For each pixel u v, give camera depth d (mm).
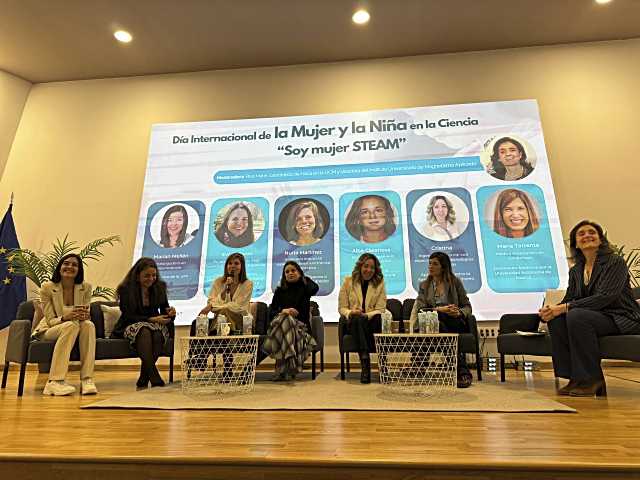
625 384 2818
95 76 5363
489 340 4012
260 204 4648
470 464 1206
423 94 4938
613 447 1345
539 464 1196
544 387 2682
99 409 2100
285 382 3020
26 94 5359
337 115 4898
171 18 4465
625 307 2332
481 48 4953
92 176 5004
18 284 4566
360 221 4473
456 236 4309
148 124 5172
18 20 4441
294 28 4629
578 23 4574
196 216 4668
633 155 4434
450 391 2510
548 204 4297
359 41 4832
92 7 4289
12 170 5078
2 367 4371
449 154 4598
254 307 3430
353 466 1235
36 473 1325
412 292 4176
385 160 4660
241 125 4980
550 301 3312
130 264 4637
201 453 1322
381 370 2809
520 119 4633
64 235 4812
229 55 5035
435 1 4277
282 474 1251
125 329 2977
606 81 4723
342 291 3301
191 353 2803
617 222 4266
